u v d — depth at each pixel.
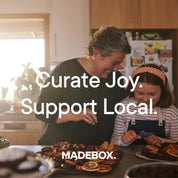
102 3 3.25
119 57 1.43
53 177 1.02
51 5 3.76
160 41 3.30
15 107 3.30
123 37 1.43
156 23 3.28
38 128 3.11
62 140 1.61
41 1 3.76
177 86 3.31
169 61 3.30
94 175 1.04
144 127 1.72
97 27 3.25
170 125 1.72
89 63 1.60
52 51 3.62
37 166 0.94
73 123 1.61
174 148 1.36
